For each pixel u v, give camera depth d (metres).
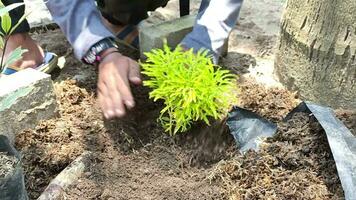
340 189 0.93
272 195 0.94
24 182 0.98
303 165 0.98
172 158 1.09
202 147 1.10
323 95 1.25
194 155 1.09
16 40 1.30
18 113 1.11
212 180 1.01
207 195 0.98
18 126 1.12
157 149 1.11
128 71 1.08
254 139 1.07
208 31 1.21
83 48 1.12
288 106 1.21
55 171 1.06
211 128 1.11
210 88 1.03
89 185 1.00
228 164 1.01
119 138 1.13
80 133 1.14
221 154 1.08
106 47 1.11
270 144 1.02
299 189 0.94
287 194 0.94
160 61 1.07
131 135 1.13
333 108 1.25
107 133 1.14
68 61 1.43
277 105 1.21
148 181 1.03
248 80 1.32
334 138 0.95
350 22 1.14
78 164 1.03
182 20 1.41
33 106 1.14
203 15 1.25
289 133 1.02
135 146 1.12
